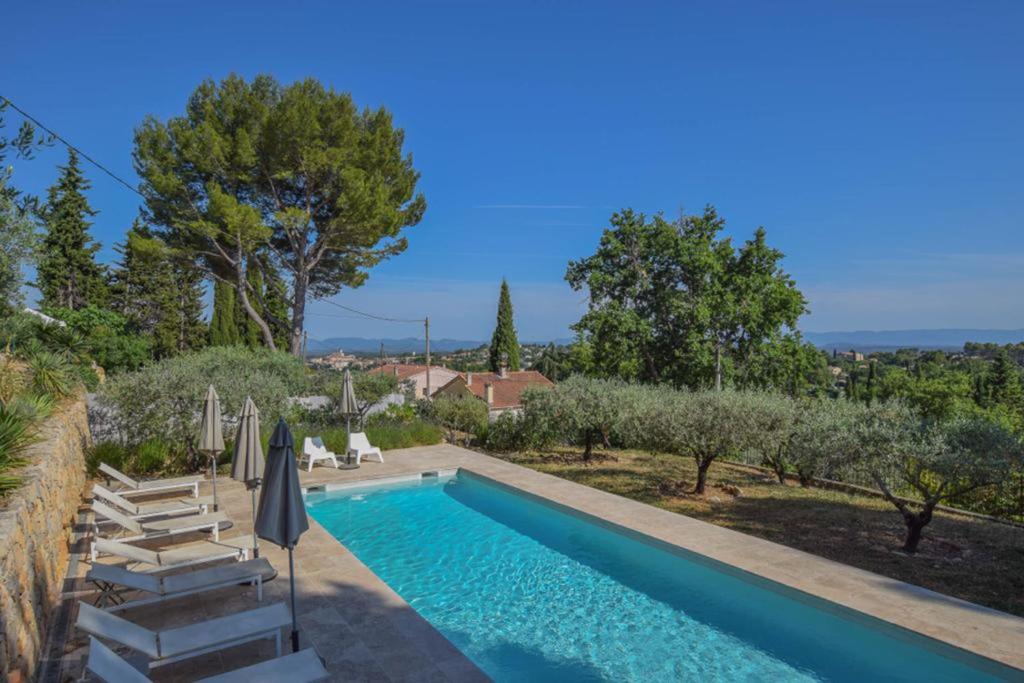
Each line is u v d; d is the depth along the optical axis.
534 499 12.45
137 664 5.27
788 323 26.08
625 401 15.69
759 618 7.64
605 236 27.70
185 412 13.65
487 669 6.50
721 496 13.14
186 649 5.00
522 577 9.03
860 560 9.11
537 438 18.53
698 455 13.11
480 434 19.77
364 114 24.91
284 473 5.46
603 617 7.72
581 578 8.98
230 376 14.67
